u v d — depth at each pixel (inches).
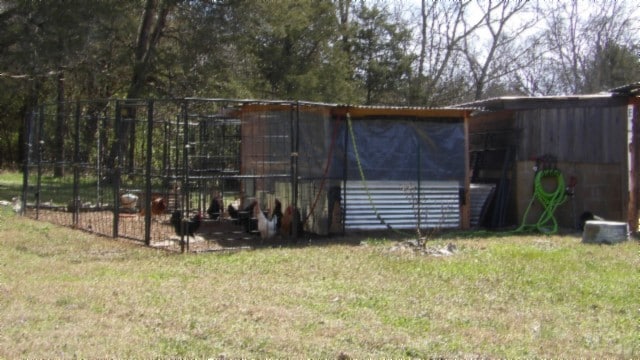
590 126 586.9
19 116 1448.1
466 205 551.8
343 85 1221.7
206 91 944.9
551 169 577.9
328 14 1205.7
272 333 236.4
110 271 347.9
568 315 271.3
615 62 1449.3
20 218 550.3
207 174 585.0
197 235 489.7
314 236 497.4
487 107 577.3
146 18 920.9
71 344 221.1
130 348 217.9
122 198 585.0
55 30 707.4
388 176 524.7
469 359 213.6
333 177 506.9
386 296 297.4
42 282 316.2
